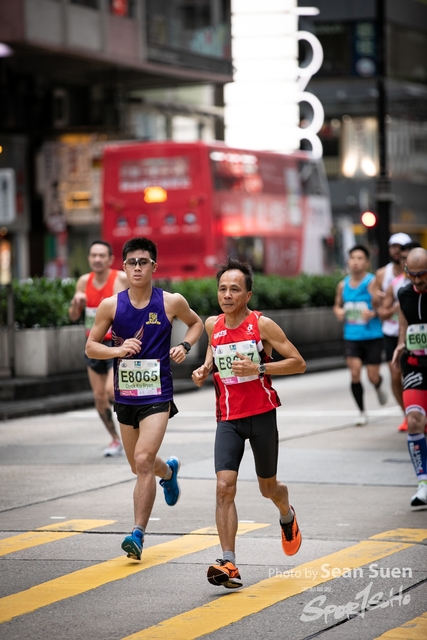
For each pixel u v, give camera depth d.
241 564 15.74
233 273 14.81
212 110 94.62
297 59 101.69
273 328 14.84
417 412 19.83
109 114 77.44
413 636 12.47
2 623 13.07
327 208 75.62
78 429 31.42
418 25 121.12
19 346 37.88
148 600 13.99
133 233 60.53
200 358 46.31
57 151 72.44
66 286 41.62
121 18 71.50
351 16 107.06
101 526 18.31
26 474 23.69
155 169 60.31
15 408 34.28
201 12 79.69
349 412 34.31
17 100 72.81
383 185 56.91
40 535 17.73
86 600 14.01
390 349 28.73
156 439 16.02
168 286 45.31
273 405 14.99
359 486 21.81
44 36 65.56
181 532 17.83
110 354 16.03
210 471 23.56
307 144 101.31
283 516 15.53
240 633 12.61
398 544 16.83
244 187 63.78
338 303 31.25
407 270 19.58
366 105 113.50
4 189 44.16
